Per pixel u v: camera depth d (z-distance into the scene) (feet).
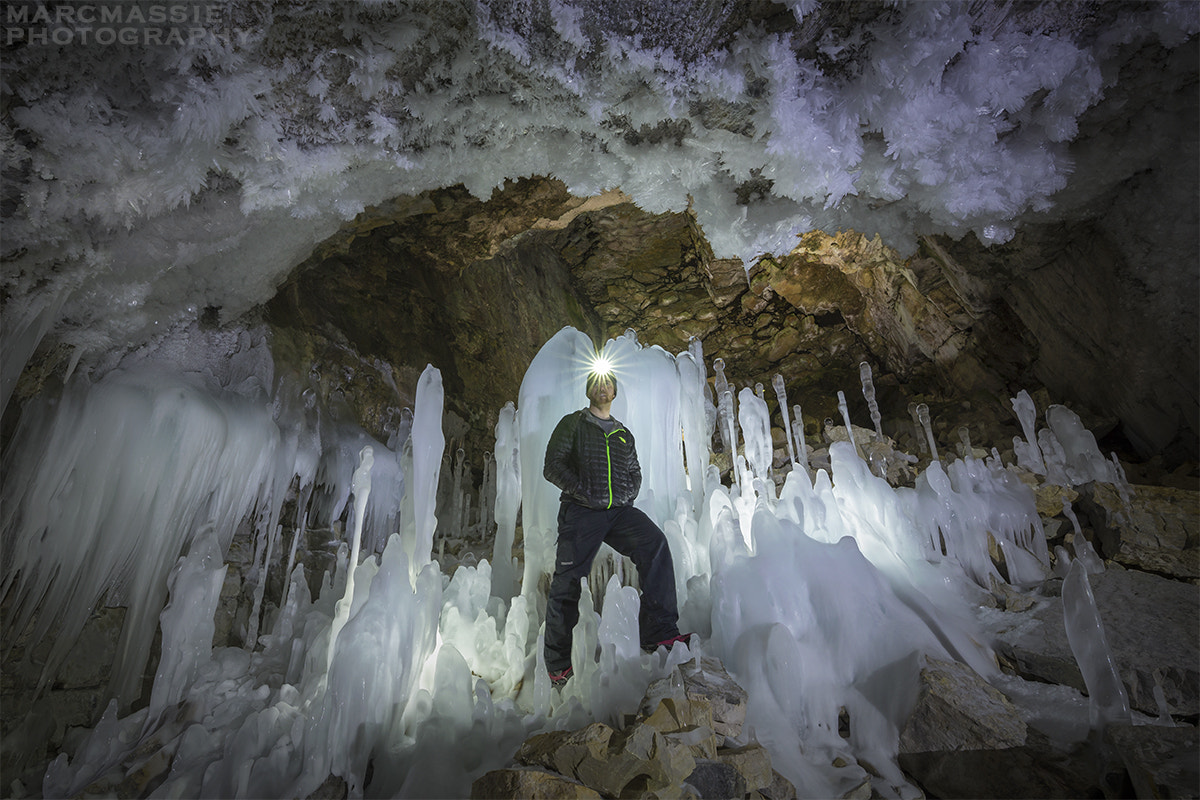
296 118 8.19
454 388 18.52
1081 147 11.44
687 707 6.84
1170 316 12.70
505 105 9.04
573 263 30.12
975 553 10.66
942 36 8.38
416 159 9.64
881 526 11.11
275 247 10.53
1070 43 9.11
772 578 8.98
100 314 8.69
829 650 8.48
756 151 10.05
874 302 24.34
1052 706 7.54
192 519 10.02
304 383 13.30
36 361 8.25
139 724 7.78
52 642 8.13
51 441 8.27
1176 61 9.93
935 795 6.82
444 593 10.41
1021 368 18.20
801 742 7.50
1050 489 11.53
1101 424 14.74
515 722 8.08
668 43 8.36
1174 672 7.51
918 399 23.02
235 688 8.35
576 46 8.15
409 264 18.93
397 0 7.16
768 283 28.25
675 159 10.41
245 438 10.82
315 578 12.01
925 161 10.30
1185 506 10.63
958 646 8.49
